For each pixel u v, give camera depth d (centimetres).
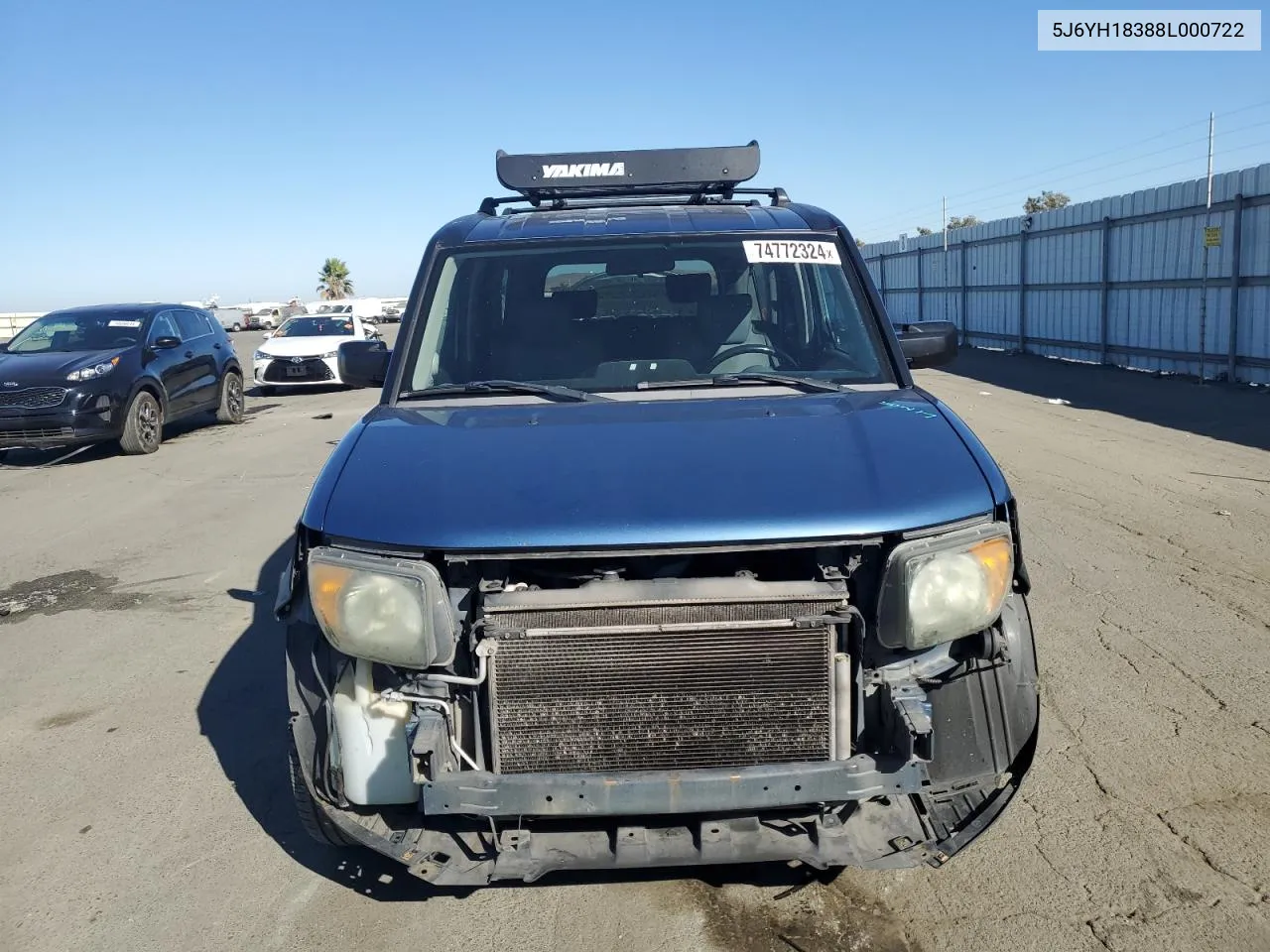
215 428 1420
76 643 535
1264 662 441
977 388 1501
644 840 249
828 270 376
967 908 287
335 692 263
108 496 932
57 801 367
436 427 298
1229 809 330
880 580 247
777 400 321
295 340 1941
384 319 5672
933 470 262
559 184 453
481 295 372
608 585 245
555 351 360
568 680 245
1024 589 272
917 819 262
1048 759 367
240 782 377
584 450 273
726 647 244
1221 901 285
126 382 1153
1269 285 1298
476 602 253
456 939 281
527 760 247
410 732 244
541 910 292
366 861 318
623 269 371
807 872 304
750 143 467
